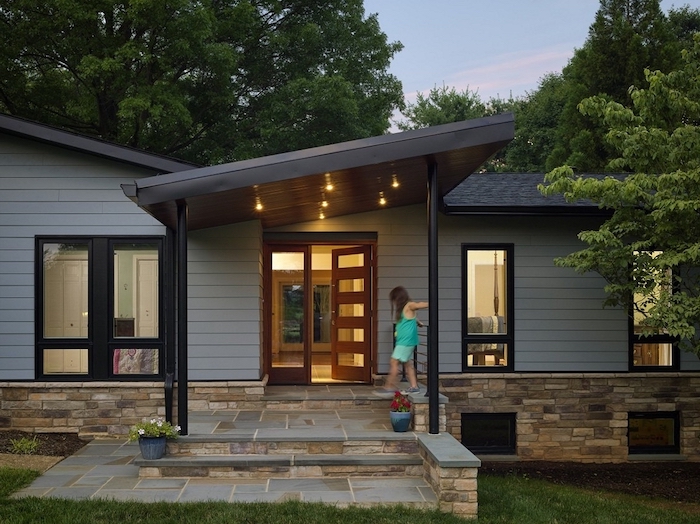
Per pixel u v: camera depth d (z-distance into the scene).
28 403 9.28
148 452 7.20
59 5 14.79
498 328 10.48
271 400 9.53
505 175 12.19
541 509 6.70
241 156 17.31
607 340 10.45
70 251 9.47
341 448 7.45
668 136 8.20
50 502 6.13
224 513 5.86
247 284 9.77
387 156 6.91
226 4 18.27
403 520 5.81
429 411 7.45
